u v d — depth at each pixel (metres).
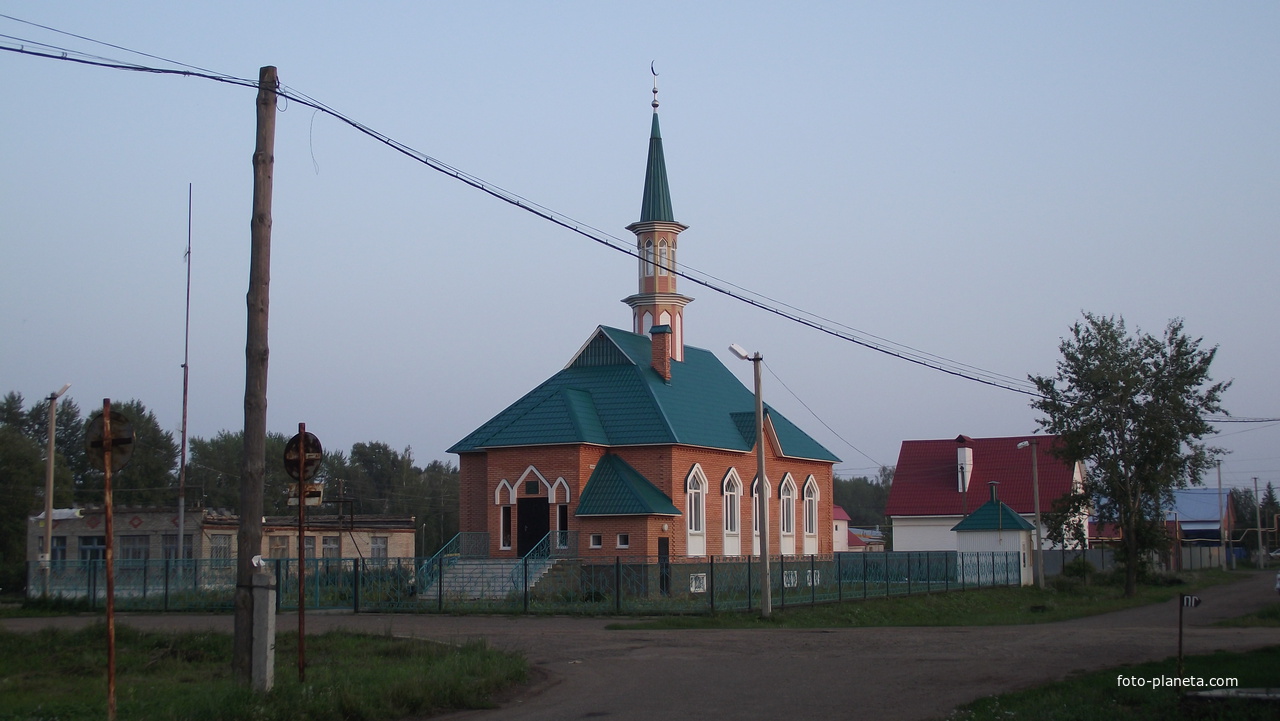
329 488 112.25
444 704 15.66
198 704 13.85
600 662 21.08
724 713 14.84
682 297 52.84
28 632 23.81
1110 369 49.06
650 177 53.22
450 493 120.06
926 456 73.88
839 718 14.28
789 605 35.28
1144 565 54.03
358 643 22.17
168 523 54.72
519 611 33.56
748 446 50.56
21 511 69.06
